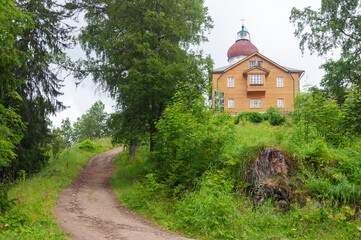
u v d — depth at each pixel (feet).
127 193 43.04
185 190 34.27
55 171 61.41
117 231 25.23
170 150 40.24
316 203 26.43
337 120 35.73
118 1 54.65
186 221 26.91
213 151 35.50
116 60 55.47
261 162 31.24
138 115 52.60
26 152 52.54
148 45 51.62
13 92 33.27
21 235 19.93
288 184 28.99
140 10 55.47
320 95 38.22
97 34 57.82
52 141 64.03
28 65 52.54
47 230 22.58
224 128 36.37
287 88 127.44
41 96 57.31
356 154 30.68
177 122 35.19
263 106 127.24
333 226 23.79
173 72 49.24
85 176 69.00
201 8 59.21
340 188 26.53
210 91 41.65
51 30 58.85
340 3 62.54
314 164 30.55
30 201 30.35
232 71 131.13
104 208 36.42
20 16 29.86
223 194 28.48
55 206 35.65
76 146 116.88
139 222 29.55
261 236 22.70
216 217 25.54
